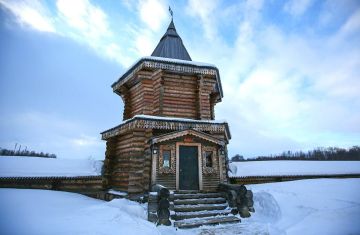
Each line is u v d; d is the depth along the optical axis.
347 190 10.78
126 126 12.37
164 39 17.89
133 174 11.38
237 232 7.52
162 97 13.52
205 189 11.63
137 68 14.02
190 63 14.02
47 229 6.45
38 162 16.86
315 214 8.25
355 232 6.37
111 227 6.92
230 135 15.03
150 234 6.89
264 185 13.49
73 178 15.70
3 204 9.20
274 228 7.77
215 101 17.88
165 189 8.69
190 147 12.10
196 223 8.17
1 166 15.35
